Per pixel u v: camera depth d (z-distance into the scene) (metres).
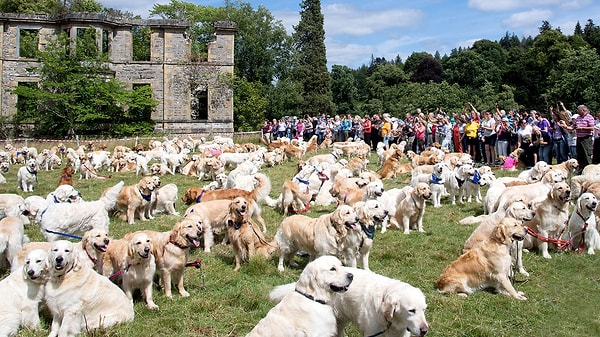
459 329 6.44
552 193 9.39
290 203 13.16
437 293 7.67
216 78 45.78
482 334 6.29
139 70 44.47
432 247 10.11
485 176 14.02
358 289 5.83
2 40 42.50
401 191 11.66
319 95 69.06
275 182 18.72
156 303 7.39
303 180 14.26
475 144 21.03
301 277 5.59
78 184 18.97
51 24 42.97
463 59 78.31
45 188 18.39
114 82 40.91
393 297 5.33
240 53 66.75
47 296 6.22
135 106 41.38
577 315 6.89
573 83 47.53
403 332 5.48
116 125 41.66
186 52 45.28
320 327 5.36
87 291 6.31
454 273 7.73
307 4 70.25
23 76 43.03
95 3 65.19
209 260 9.42
